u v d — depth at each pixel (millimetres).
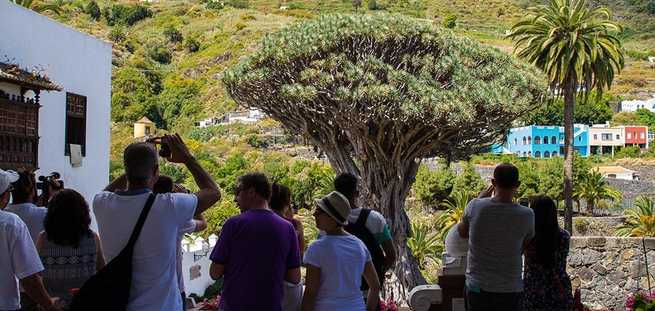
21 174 6062
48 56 14164
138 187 4328
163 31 114062
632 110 101750
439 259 33656
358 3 149375
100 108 16516
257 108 28281
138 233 4164
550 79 32844
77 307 4062
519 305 5617
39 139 13305
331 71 25047
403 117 23984
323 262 4879
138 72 94688
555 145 81562
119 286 4070
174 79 98375
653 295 9164
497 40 127812
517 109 26391
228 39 109625
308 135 27156
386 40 26312
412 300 7383
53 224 5246
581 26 32656
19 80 11586
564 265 5984
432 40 26906
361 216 5840
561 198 53031
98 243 5461
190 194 4461
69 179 15055
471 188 51000
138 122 79438
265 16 127125
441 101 24453
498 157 67188
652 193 54938
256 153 70438
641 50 134625
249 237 4816
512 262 5551
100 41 16500
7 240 4562
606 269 16094
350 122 24891
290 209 6207
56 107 14484
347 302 4883
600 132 86250
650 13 153875
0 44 12492
